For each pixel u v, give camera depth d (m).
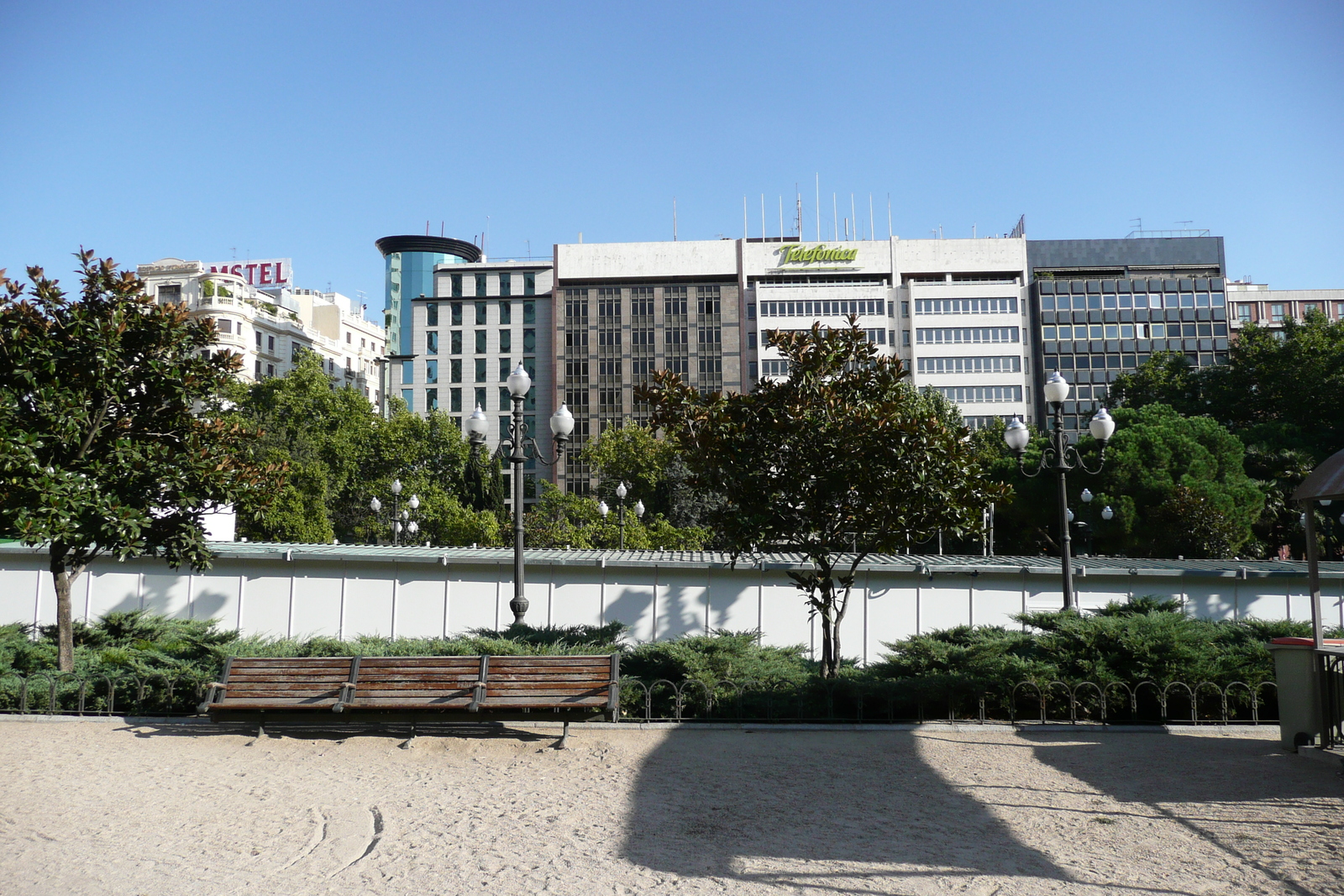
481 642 11.69
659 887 5.12
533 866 5.48
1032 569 18.41
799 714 10.30
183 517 13.58
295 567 19.08
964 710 10.90
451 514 49.78
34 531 11.48
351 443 56.16
